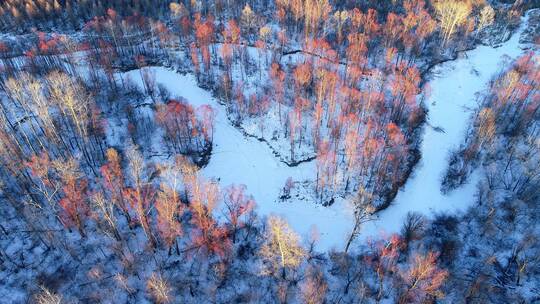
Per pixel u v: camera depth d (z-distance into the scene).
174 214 64.25
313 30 113.38
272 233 61.72
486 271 64.31
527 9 129.00
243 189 78.19
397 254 64.94
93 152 78.69
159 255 64.25
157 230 64.69
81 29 126.19
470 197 78.62
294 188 83.19
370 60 111.88
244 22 120.19
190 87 107.19
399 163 82.38
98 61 107.88
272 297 60.47
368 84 100.06
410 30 114.12
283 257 59.28
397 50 112.50
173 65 113.56
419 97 101.44
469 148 82.56
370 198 73.69
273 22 128.00
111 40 116.25
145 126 88.25
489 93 98.62
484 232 70.31
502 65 108.81
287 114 92.12
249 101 97.12
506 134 87.19
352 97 90.38
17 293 56.81
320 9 114.62
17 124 79.56
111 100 93.88
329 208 79.75
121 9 128.62
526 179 75.06
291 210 79.88
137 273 60.62
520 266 63.16
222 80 101.81
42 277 58.91
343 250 70.38
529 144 81.44
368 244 70.25
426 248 67.69
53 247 62.38
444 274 57.25
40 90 78.00
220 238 65.50
